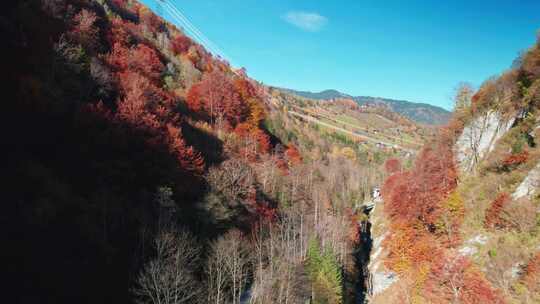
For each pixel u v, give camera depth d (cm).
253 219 6359
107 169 4653
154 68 8931
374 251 7931
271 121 14475
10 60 4225
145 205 4706
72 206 3825
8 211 3155
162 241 3984
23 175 3584
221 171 6347
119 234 4169
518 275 3706
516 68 6088
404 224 6688
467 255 4594
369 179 14800
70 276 3256
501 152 5459
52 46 5072
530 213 4044
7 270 2819
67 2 7238
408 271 5706
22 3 5044
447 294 4369
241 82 13388
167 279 3372
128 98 5694
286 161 11081
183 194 5544
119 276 3725
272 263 4894
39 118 4281
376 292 6369
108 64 6650
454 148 7081
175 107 7750
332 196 10688
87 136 4734
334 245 6731
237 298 4669
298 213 7375
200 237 5041
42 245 3209
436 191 6331
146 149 5269
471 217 5175
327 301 5078
